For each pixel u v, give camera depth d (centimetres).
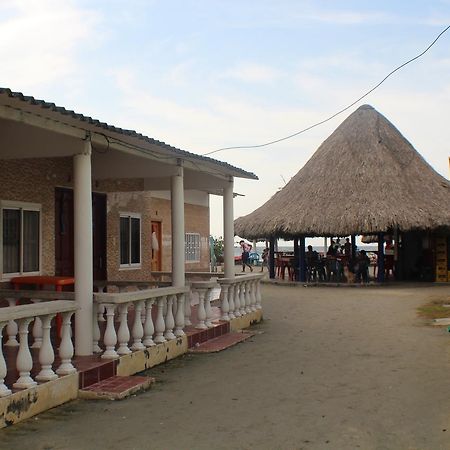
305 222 2323
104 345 815
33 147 761
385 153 2494
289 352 976
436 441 535
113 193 1362
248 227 2581
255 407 648
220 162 1157
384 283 2303
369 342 1066
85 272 770
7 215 1001
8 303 930
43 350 637
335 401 670
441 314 1445
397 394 696
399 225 2203
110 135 805
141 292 827
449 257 2434
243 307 1262
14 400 579
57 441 536
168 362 896
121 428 574
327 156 2577
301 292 2091
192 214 2158
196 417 611
